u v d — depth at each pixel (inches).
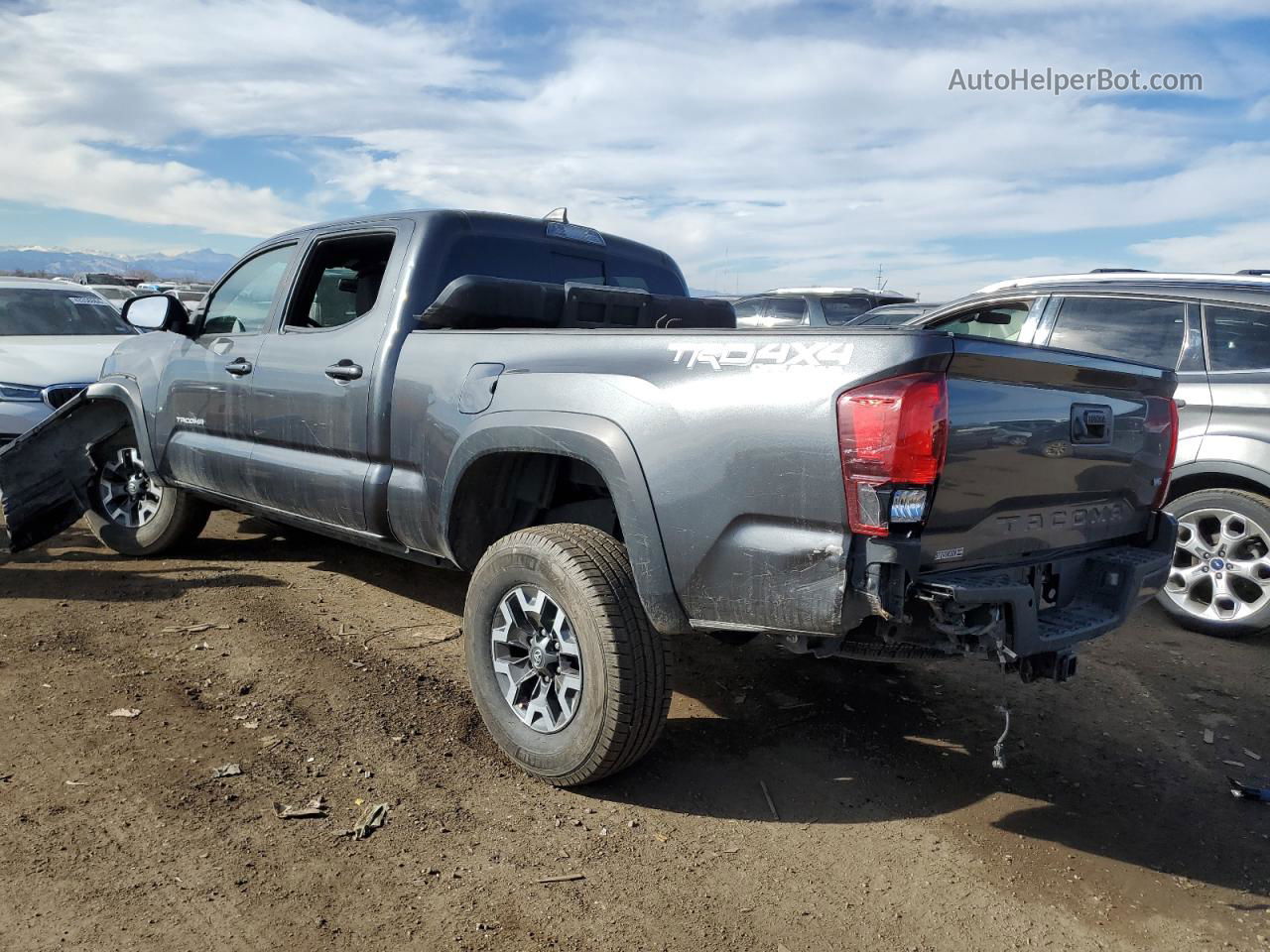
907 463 93.3
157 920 91.4
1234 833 118.3
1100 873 108.6
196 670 151.5
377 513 148.9
